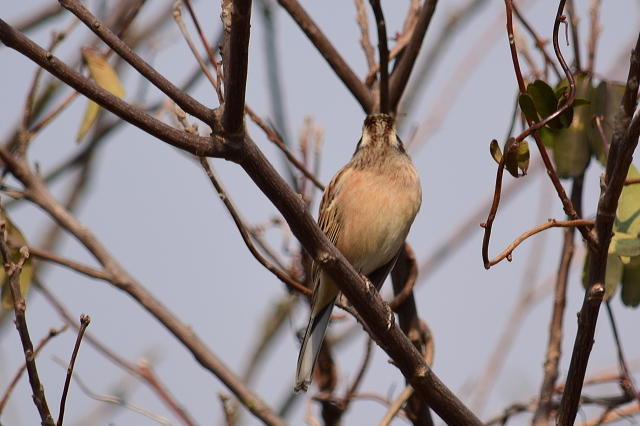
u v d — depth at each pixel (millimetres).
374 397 10797
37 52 6285
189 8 9461
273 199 7352
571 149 8938
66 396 6340
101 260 9883
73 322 10523
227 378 9703
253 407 9719
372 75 10961
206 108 6883
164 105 10305
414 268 10719
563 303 9586
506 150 6762
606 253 7125
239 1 6227
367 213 10445
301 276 11508
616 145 6805
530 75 10172
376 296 8656
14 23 11477
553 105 7184
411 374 8102
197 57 9188
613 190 6836
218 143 6859
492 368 11023
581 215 9750
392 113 10961
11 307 9438
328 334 11648
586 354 7410
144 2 10539
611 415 10156
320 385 11516
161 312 9828
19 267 6359
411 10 11383
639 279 8422
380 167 10703
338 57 11016
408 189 10625
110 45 6680
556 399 10070
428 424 10242
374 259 10688
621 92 8898
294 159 10438
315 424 10383
